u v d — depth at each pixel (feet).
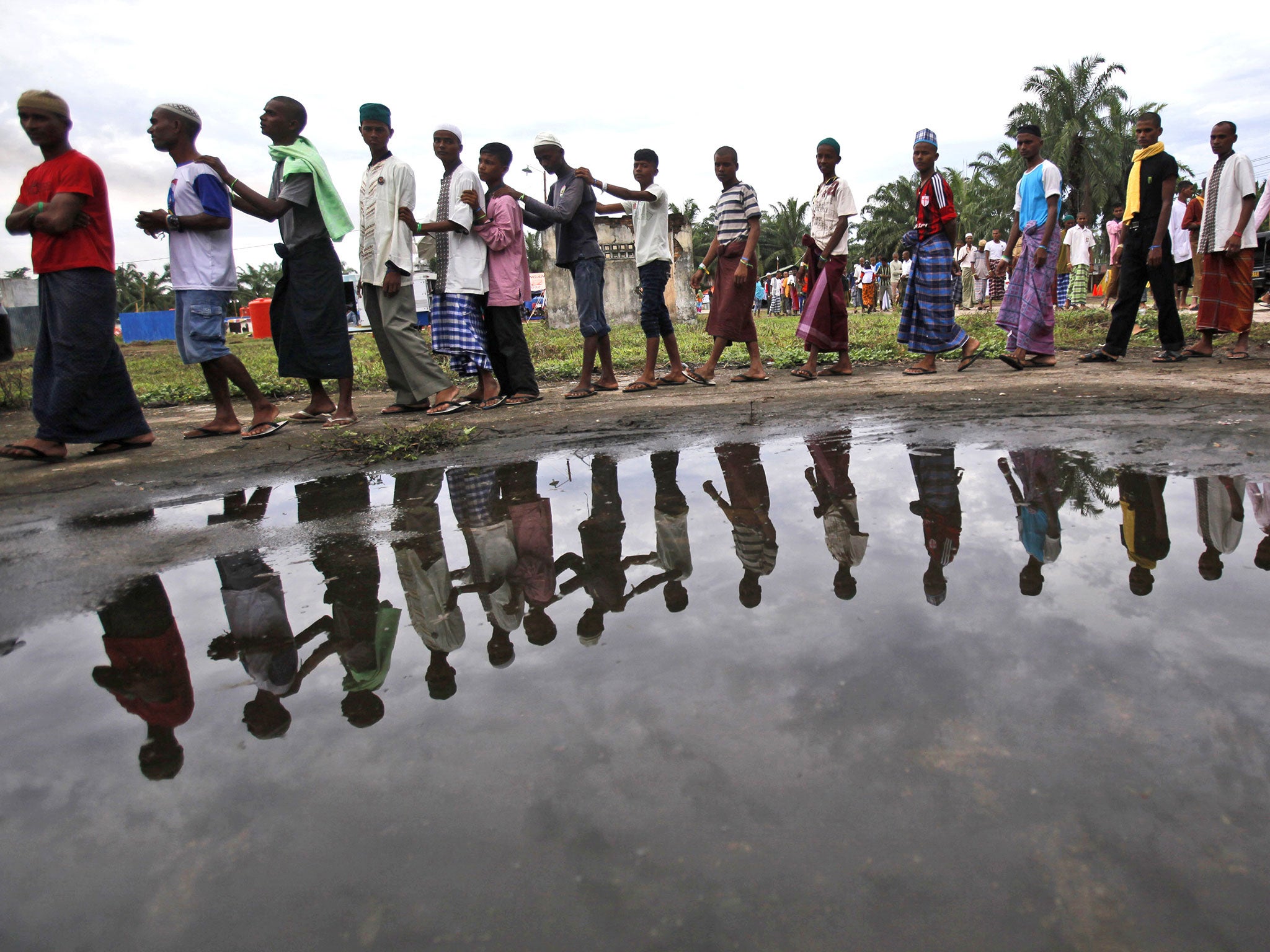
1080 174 109.19
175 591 5.94
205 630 5.14
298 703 4.04
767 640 4.41
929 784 3.07
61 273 11.67
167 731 3.82
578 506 7.88
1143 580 5.04
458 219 15.14
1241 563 5.29
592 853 2.81
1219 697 3.58
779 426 11.94
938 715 3.55
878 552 5.84
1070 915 2.45
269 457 11.57
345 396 14.71
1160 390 13.29
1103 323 30.78
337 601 5.57
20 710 4.12
